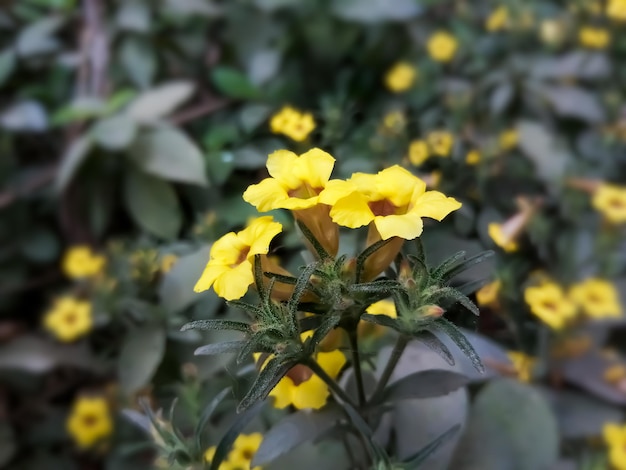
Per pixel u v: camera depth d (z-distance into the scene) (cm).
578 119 36
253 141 30
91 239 34
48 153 37
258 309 13
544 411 19
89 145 31
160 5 37
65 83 37
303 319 14
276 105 34
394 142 28
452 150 27
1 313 33
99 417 28
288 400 15
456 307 17
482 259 14
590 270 27
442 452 18
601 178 32
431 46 36
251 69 36
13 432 30
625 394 23
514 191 29
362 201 13
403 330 14
